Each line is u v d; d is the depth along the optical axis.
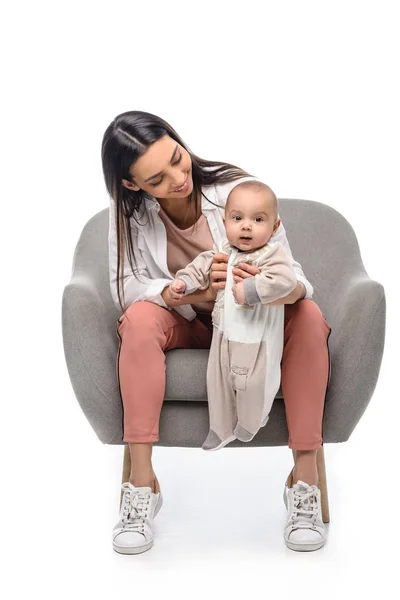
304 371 3.79
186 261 4.11
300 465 3.89
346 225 4.39
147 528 3.89
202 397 3.83
